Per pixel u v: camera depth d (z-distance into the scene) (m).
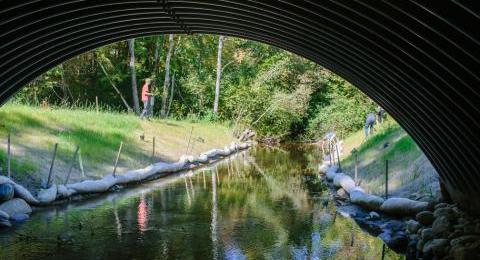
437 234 9.77
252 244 11.03
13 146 17.38
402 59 8.90
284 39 12.58
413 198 13.81
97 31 11.80
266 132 43.53
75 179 17.28
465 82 7.45
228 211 14.55
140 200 15.93
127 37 13.16
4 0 8.09
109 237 11.33
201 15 11.43
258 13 10.31
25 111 20.97
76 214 13.52
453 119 9.21
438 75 8.16
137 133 26.02
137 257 9.86
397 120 12.84
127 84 39.44
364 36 9.04
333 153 26.64
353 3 7.89
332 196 17.23
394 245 10.83
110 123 25.42
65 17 10.07
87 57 35.50
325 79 43.53
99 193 16.73
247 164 27.55
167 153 25.59
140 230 12.00
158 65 40.56
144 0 9.88
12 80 11.70
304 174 23.56
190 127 33.69
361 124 38.44
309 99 43.47
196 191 18.02
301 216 14.02
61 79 35.62
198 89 41.34
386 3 6.91
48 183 15.22
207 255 10.12
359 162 21.11
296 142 44.44
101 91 38.25
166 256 9.98
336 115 40.69
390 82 10.80
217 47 43.97
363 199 14.59
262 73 43.78
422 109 10.36
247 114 42.69
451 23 5.76
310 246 10.94
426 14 6.57
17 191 13.45
